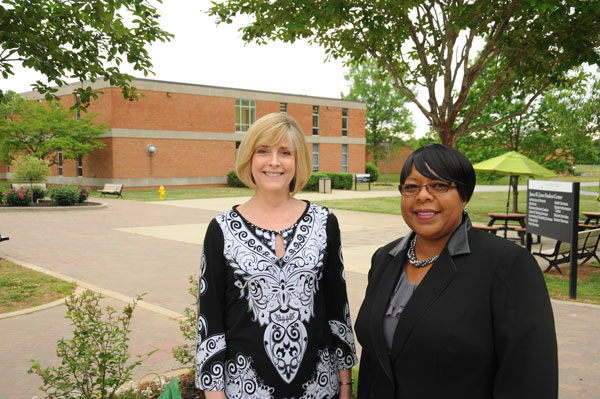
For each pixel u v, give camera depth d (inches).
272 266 67.8
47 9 202.8
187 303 241.3
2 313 222.1
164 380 132.2
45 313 224.2
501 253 53.6
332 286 73.7
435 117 330.3
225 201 924.6
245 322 67.6
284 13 285.3
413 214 59.9
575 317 219.0
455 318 52.9
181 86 1300.4
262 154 71.5
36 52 194.1
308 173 75.5
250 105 1444.4
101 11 185.3
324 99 1568.7
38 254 377.4
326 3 278.8
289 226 71.4
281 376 66.5
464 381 52.7
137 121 1232.2
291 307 67.8
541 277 52.4
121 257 366.9
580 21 262.2
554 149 643.5
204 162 1362.0
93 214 690.2
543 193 304.5
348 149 1658.5
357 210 757.3
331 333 74.2
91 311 122.3
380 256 68.1
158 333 193.3
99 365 112.7
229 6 298.2
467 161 58.8
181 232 503.2
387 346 59.7
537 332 49.2
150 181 1263.5
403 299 60.4
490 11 260.2
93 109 1248.8
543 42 282.2
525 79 370.0
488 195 1111.6
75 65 209.5
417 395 54.9
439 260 57.1
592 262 356.8
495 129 666.2
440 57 324.2
